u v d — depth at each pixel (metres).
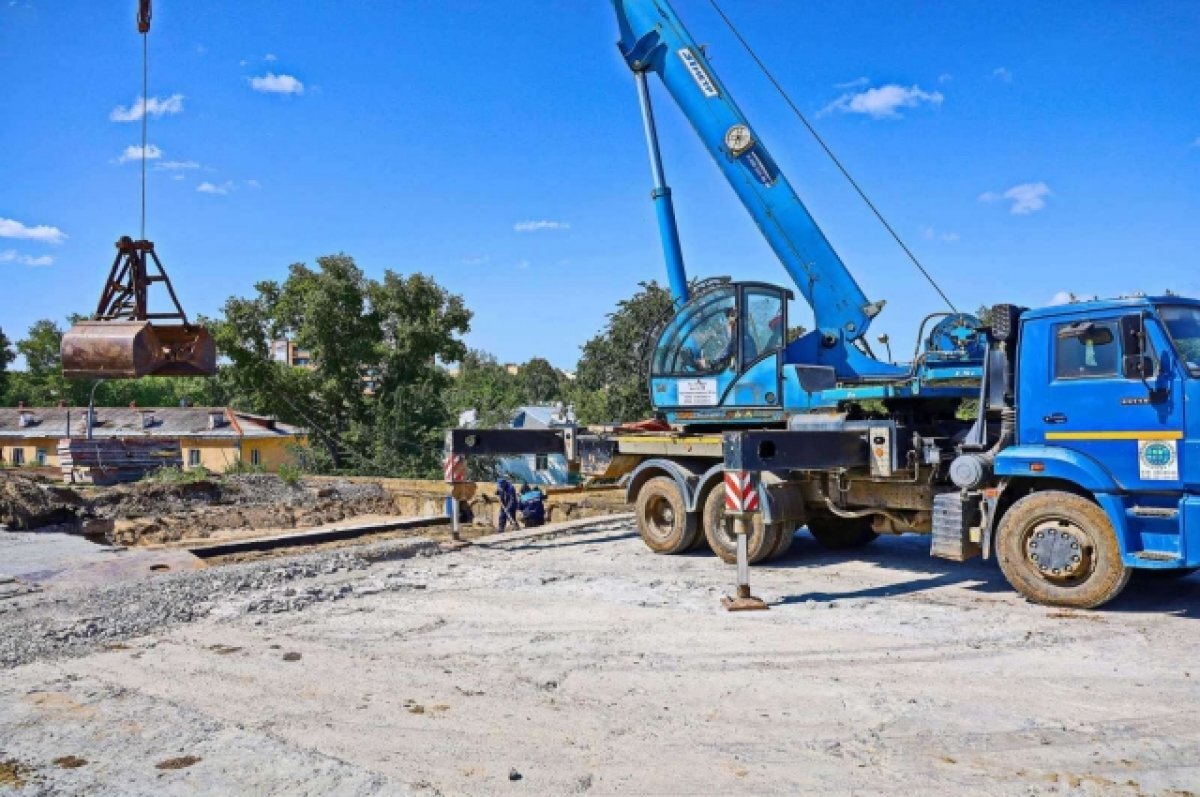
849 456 8.77
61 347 9.15
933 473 8.92
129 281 9.66
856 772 4.36
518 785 4.25
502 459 36.91
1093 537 7.37
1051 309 7.66
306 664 6.28
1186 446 6.87
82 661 6.39
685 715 5.18
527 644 6.75
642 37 11.61
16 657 6.43
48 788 4.22
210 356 10.18
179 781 4.29
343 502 24.41
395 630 7.23
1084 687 5.55
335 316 40.69
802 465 8.34
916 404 9.85
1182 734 4.78
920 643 6.59
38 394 77.38
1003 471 7.82
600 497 19.67
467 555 11.09
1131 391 7.16
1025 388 7.79
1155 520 7.12
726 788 4.20
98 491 23.36
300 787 4.21
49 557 10.59
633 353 25.84
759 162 11.01
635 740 4.80
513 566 10.18
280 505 23.81
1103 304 7.38
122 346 9.11
